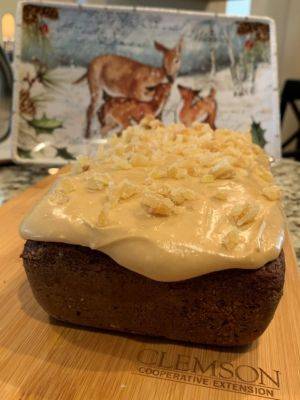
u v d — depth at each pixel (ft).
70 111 0.90
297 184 0.88
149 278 0.39
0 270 0.53
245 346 0.41
